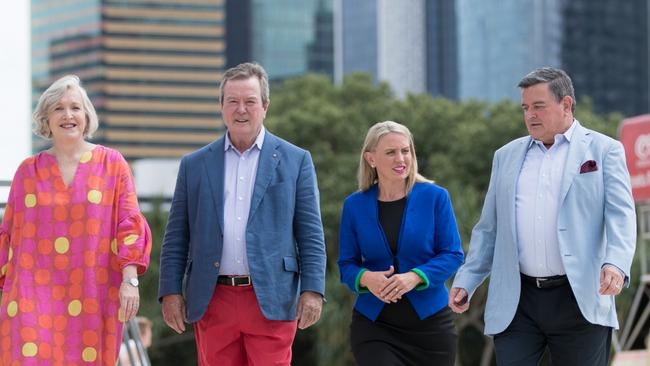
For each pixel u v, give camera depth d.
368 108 61.56
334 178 49.78
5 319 9.24
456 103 65.69
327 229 45.66
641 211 19.94
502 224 9.85
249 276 9.88
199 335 10.15
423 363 10.55
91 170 9.45
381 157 10.47
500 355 9.80
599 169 9.61
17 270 9.30
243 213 9.96
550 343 9.73
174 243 10.16
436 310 10.52
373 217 10.61
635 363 16.59
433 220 10.55
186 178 10.16
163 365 45.69
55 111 9.43
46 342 9.13
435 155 57.28
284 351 10.00
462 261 10.52
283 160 10.11
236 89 9.95
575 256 9.48
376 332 10.55
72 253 9.30
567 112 9.75
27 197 9.41
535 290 9.67
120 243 9.30
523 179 9.80
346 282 10.59
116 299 9.36
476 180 56.75
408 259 10.51
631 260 9.28
